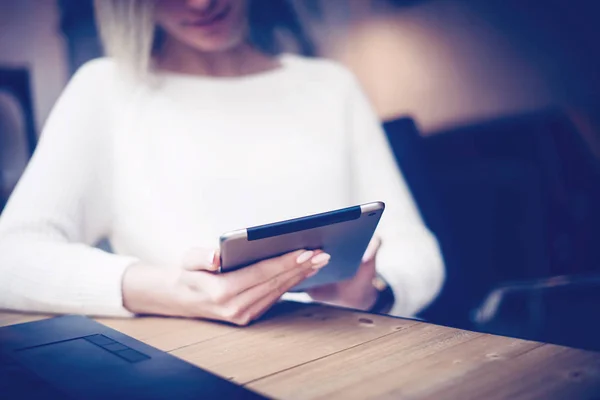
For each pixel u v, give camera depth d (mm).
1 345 536
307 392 432
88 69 1194
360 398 416
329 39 2301
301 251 639
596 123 1922
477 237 1816
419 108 2453
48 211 989
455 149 2225
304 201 1195
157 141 1154
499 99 2182
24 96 2021
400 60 2500
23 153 2006
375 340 578
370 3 2516
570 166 1944
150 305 718
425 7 2389
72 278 756
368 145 1316
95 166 1122
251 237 570
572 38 1978
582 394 409
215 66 1281
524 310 1248
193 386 425
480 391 420
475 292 1605
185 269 710
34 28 2041
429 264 1074
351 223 623
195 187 1136
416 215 1236
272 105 1261
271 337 608
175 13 1121
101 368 467
